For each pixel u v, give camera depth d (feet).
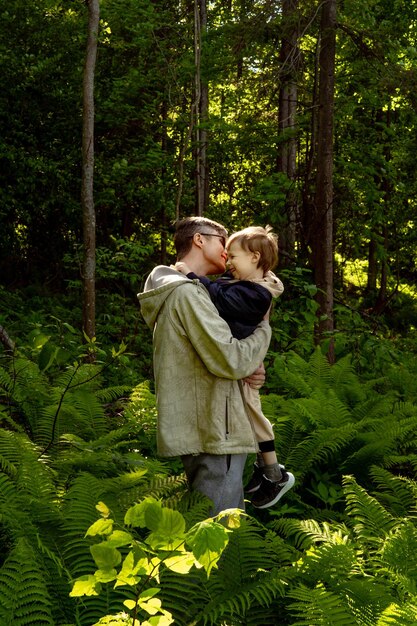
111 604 8.90
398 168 51.03
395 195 51.83
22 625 7.98
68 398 16.57
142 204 46.16
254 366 9.75
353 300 65.98
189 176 46.24
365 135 40.86
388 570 9.64
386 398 19.94
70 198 46.01
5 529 10.27
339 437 15.94
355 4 30.07
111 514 10.05
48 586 9.04
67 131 46.21
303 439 16.92
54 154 46.21
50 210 47.37
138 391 17.35
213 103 52.34
